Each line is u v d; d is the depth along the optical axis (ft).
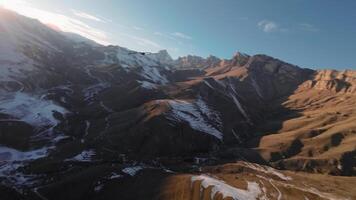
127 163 511.40
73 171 464.24
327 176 523.70
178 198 375.45
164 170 482.69
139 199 385.09
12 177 444.96
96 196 404.16
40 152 532.73
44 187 421.18
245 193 394.73
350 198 426.51
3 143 540.52
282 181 465.88
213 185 397.60
